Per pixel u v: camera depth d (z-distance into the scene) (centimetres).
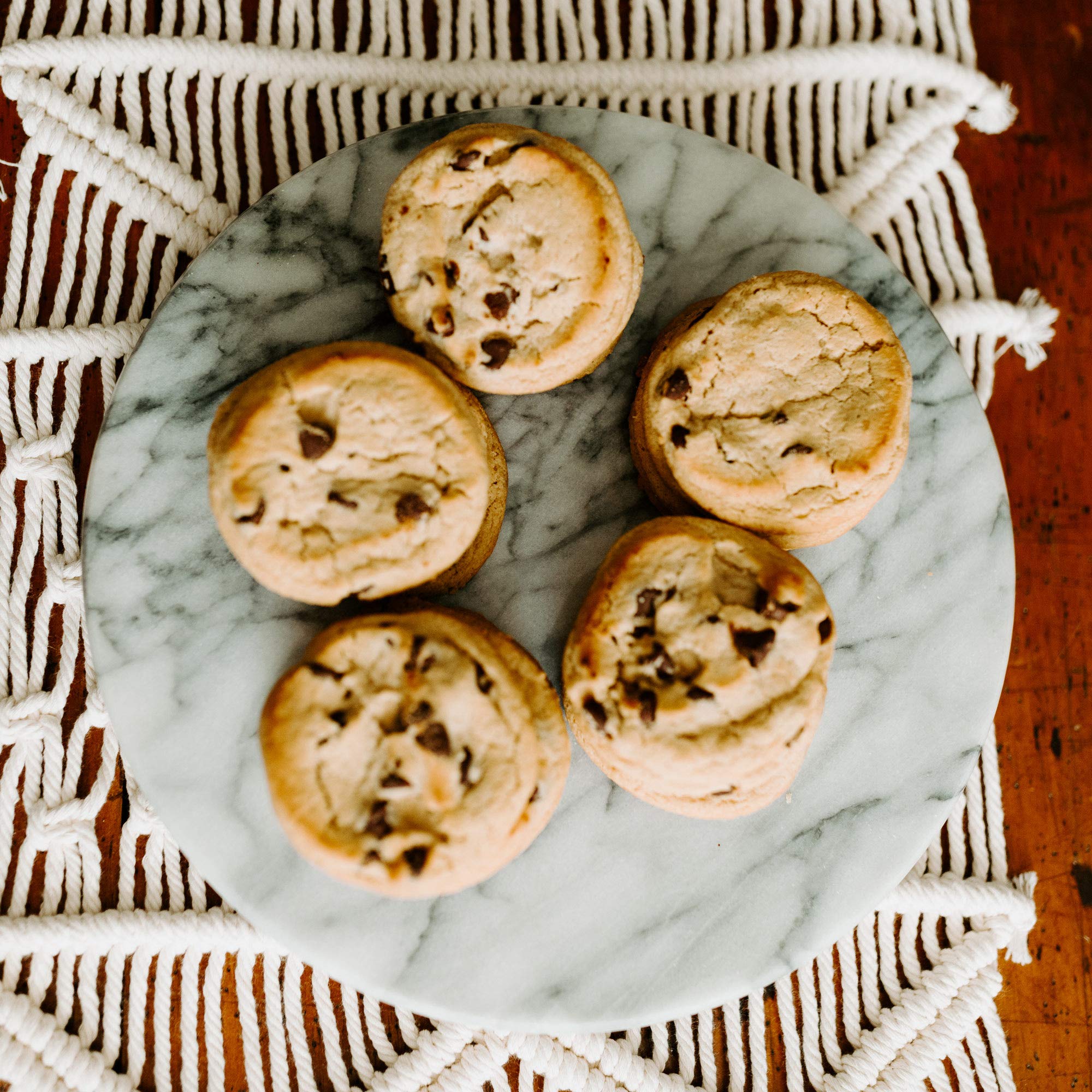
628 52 63
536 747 56
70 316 61
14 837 60
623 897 58
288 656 58
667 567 56
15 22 62
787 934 58
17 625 60
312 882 57
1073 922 63
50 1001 59
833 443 57
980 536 60
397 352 57
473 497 56
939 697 60
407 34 63
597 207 57
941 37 64
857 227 61
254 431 56
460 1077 60
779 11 63
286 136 62
